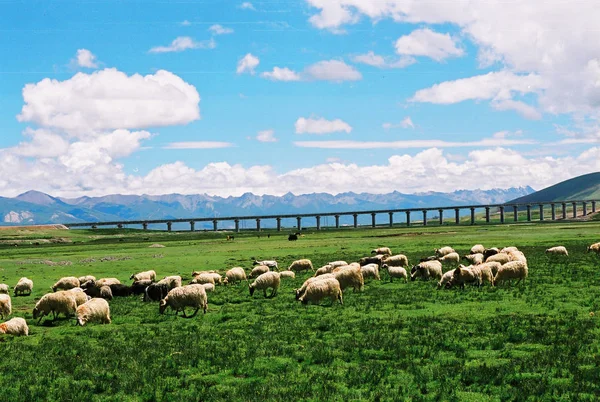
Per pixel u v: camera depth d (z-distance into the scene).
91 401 19.28
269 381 20.62
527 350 23.45
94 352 25.81
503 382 19.48
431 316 31.23
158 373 22.14
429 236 145.75
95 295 46.84
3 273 75.12
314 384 20.05
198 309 38.16
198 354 24.70
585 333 25.52
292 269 62.66
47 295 35.72
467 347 24.14
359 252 91.50
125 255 105.88
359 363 22.58
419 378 20.20
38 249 147.00
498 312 31.56
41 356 25.45
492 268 46.22
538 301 34.56
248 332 29.33
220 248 122.50
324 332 28.45
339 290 37.66
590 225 193.12
